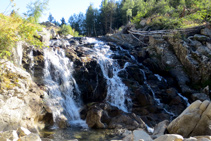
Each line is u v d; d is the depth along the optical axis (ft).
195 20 59.16
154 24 63.10
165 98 42.65
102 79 41.81
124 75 44.80
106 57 49.83
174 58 54.13
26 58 34.06
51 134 25.50
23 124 23.81
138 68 46.96
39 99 28.96
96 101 39.91
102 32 155.43
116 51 56.95
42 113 28.55
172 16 62.64
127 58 52.16
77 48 52.24
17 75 26.96
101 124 29.66
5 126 21.66
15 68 27.58
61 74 37.88
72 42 60.54
